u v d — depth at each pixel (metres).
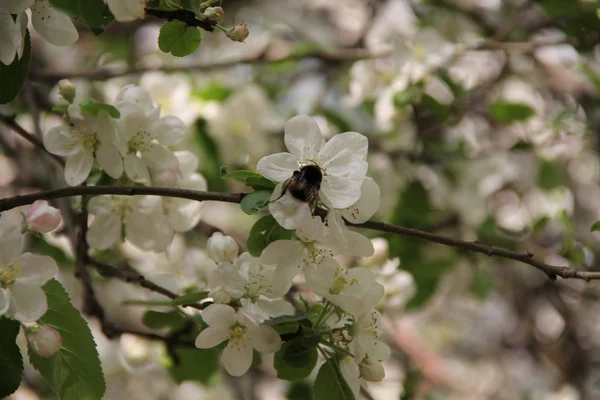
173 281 1.19
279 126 1.43
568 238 1.38
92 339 1.06
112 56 1.56
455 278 1.49
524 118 1.42
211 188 1.32
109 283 1.37
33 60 1.47
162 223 1.13
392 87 1.35
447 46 1.36
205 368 1.24
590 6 1.35
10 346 1.04
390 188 1.38
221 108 1.33
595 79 1.57
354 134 1.05
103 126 1.09
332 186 1.04
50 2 1.05
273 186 1.04
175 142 1.11
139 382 1.37
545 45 1.39
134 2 1.04
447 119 1.35
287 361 1.05
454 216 1.44
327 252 1.05
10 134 1.46
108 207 1.13
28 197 1.05
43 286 1.06
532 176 1.55
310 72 1.55
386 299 1.24
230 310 1.05
